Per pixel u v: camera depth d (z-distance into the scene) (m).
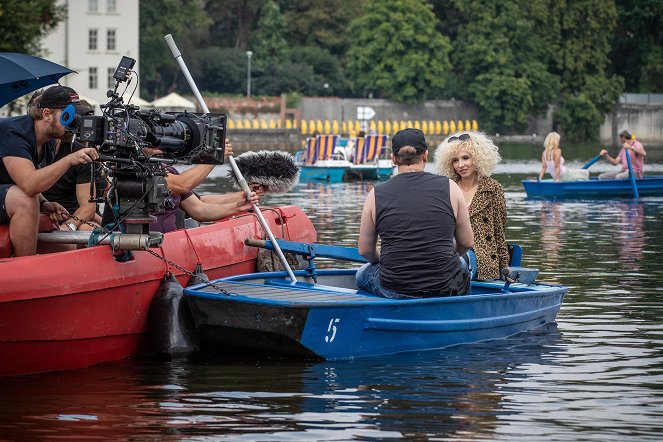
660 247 18.17
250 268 11.88
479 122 105.12
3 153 9.62
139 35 97.00
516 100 102.38
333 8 108.56
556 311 11.69
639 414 7.96
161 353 9.94
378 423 7.72
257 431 7.53
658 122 104.12
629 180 30.94
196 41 103.69
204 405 8.22
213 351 10.05
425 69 101.31
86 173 10.80
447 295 10.17
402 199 10.08
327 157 42.91
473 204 11.35
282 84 100.31
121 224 9.73
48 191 10.98
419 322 10.00
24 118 9.81
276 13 104.56
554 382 8.93
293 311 9.41
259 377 9.11
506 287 11.00
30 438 7.37
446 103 103.81
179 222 11.53
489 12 102.56
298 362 9.68
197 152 9.52
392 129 101.19
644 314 11.92
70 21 87.50
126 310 9.83
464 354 10.03
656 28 110.25
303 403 8.27
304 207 27.09
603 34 104.88
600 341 10.58
